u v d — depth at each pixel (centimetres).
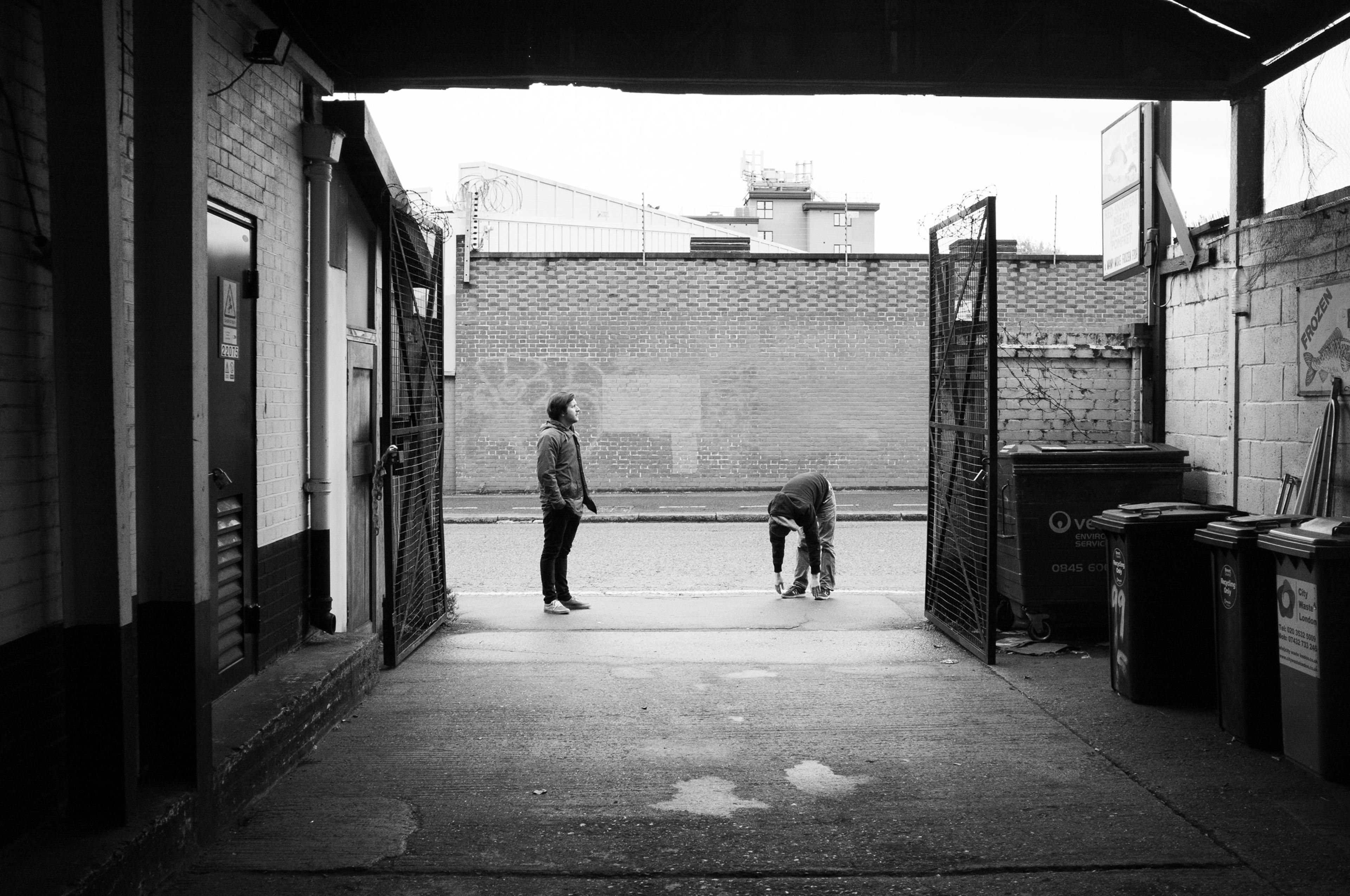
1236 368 791
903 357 2072
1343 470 666
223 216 545
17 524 361
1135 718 623
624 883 402
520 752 559
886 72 736
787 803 486
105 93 364
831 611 986
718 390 2062
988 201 738
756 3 728
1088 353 934
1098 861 420
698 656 796
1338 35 692
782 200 4312
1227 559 579
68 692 375
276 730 509
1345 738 504
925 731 600
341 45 705
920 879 405
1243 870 412
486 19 714
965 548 866
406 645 785
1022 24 742
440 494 926
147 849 376
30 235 368
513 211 2347
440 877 406
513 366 2052
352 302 754
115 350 371
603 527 1670
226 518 544
